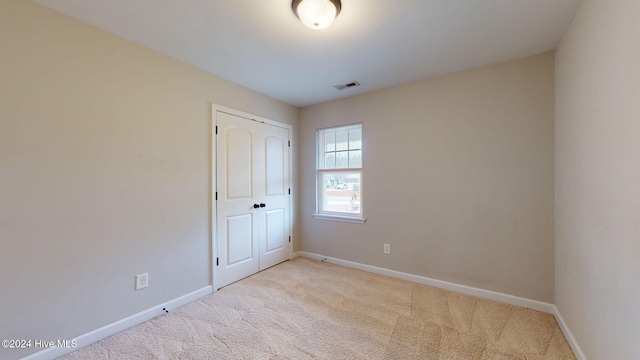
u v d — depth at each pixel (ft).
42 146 5.31
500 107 7.82
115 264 6.35
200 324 6.70
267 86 9.80
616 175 3.95
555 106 6.98
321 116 11.80
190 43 6.79
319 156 12.12
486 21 5.81
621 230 3.82
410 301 7.89
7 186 4.92
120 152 6.46
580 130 5.30
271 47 6.98
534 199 7.36
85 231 5.88
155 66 7.16
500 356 5.46
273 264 11.10
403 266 9.62
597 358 4.56
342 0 5.12
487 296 8.04
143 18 5.74
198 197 8.23
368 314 7.15
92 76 6.01
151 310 7.00
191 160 8.04
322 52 7.24
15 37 5.03
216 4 5.26
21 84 5.08
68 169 5.64
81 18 5.74
